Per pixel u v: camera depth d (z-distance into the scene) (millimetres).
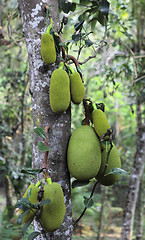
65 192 3311
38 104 3301
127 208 9102
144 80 7160
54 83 3100
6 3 5969
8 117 8984
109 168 3354
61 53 3381
